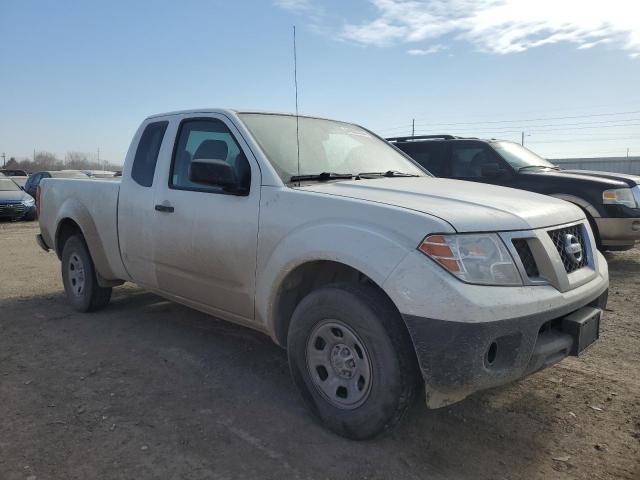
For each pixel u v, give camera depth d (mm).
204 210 3766
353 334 2877
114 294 6238
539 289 2738
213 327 4988
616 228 7441
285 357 4234
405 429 3117
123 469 2715
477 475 2688
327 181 3613
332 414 3004
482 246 2668
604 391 3645
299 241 3105
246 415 3281
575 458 2848
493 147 8367
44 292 6488
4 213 17516
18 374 3926
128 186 4605
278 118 4117
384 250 2734
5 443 2963
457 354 2521
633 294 6242
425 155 8930
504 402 3480
